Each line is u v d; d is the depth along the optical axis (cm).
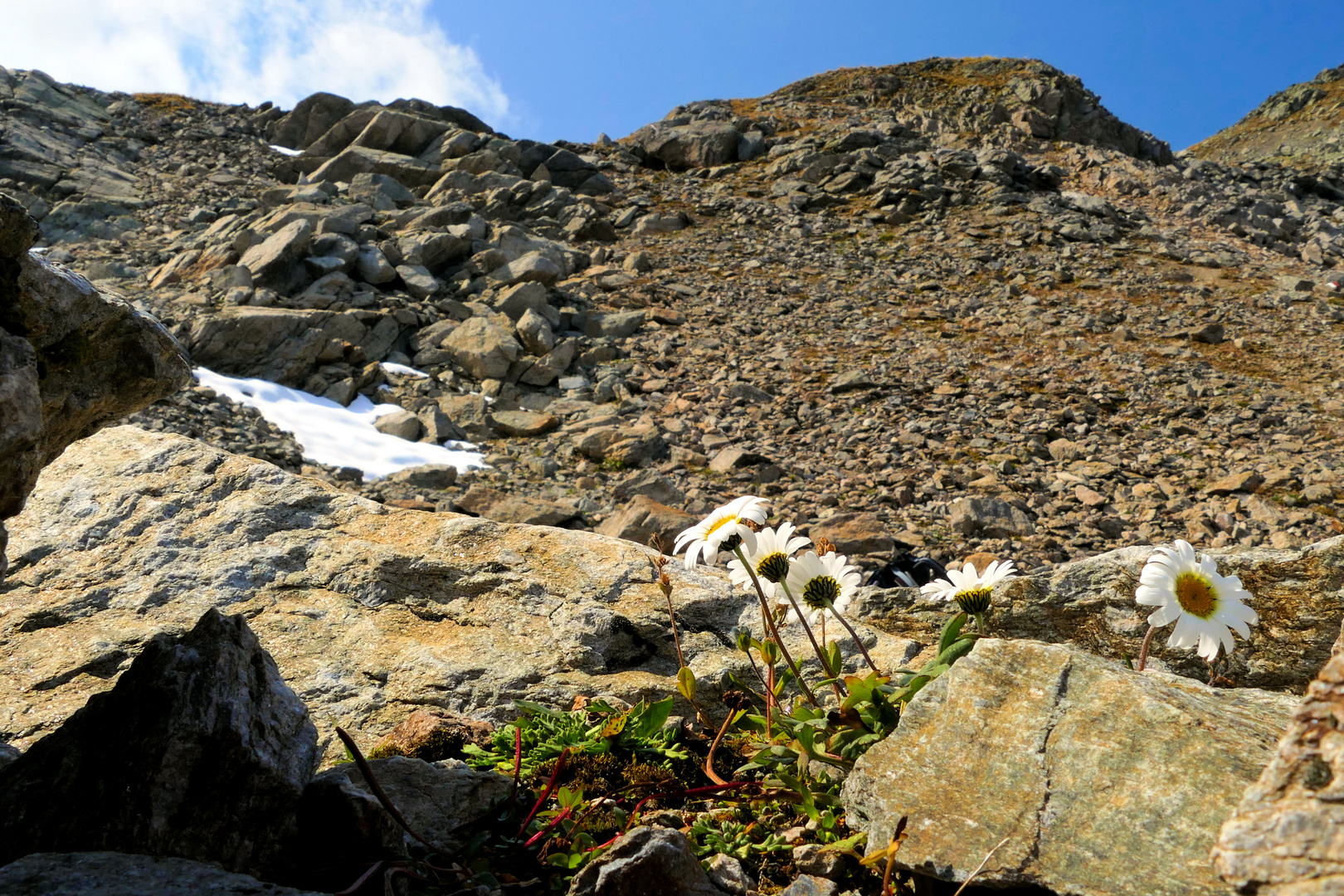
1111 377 1666
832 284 2186
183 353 261
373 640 395
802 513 1129
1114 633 354
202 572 421
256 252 1680
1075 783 196
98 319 231
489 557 434
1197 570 227
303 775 227
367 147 2733
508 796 258
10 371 199
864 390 1582
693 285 2139
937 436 1416
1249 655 333
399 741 326
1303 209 3003
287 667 379
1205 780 184
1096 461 1332
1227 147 6819
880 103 4050
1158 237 2481
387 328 1572
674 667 385
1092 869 178
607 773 290
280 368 1367
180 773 206
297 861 220
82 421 246
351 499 469
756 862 238
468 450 1294
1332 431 1424
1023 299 2073
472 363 1541
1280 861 118
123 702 222
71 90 2798
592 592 413
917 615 397
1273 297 2073
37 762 220
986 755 211
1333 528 1104
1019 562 1011
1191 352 1783
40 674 367
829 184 2912
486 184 2566
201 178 2411
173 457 486
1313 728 125
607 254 2272
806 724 253
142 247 1878
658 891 197
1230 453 1357
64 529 444
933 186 2769
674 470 1248
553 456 1302
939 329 1925
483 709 357
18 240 206
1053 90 3712
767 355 1748
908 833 199
